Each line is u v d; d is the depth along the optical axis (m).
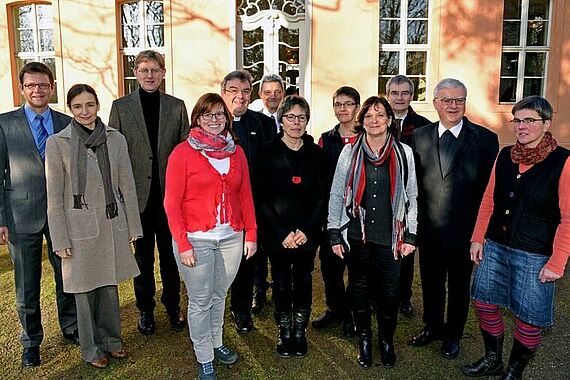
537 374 3.22
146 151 3.54
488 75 7.94
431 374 3.23
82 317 3.19
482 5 7.81
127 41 8.72
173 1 8.22
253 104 8.49
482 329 3.18
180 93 8.38
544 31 8.11
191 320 3.04
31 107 3.19
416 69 8.24
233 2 8.12
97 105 3.10
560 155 2.72
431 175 3.28
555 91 8.06
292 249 3.23
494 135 3.29
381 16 8.13
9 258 5.52
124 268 3.23
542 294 2.78
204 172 2.93
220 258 3.07
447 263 3.38
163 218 3.65
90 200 3.06
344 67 8.02
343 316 3.78
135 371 3.28
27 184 3.16
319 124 8.12
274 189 3.22
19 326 3.92
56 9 8.61
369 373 3.25
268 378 3.20
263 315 4.12
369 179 3.13
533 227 2.78
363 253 3.20
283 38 8.36
